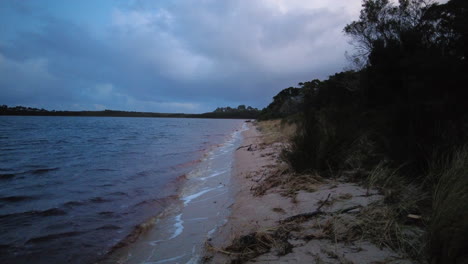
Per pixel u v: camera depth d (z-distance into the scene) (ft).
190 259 9.21
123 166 30.12
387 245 7.69
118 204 16.49
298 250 8.12
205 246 9.89
